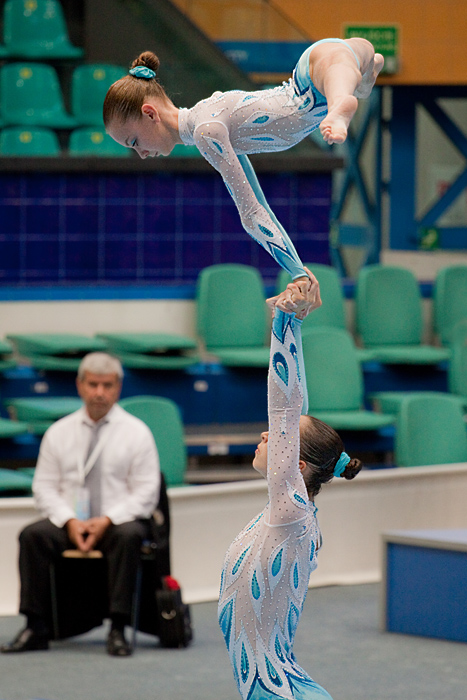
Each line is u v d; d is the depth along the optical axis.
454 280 30.89
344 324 29.69
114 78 33.03
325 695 9.26
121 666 16.95
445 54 37.34
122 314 28.94
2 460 25.39
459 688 15.79
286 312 8.59
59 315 28.55
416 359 28.62
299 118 8.21
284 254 8.37
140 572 18.17
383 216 39.53
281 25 33.03
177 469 22.91
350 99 7.34
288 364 9.02
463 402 27.12
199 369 27.56
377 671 16.70
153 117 8.36
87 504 18.45
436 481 23.69
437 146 39.00
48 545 17.91
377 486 23.02
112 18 33.16
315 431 9.52
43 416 24.47
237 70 32.22
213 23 32.75
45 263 29.44
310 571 9.52
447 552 18.70
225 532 21.70
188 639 18.28
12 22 33.91
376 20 36.97
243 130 8.28
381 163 39.38
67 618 18.27
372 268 30.36
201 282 28.56
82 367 18.84
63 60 33.53
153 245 30.02
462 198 39.06
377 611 20.62
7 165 28.89
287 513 9.14
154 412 22.81
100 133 32.00
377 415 26.25
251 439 26.67
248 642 9.25
